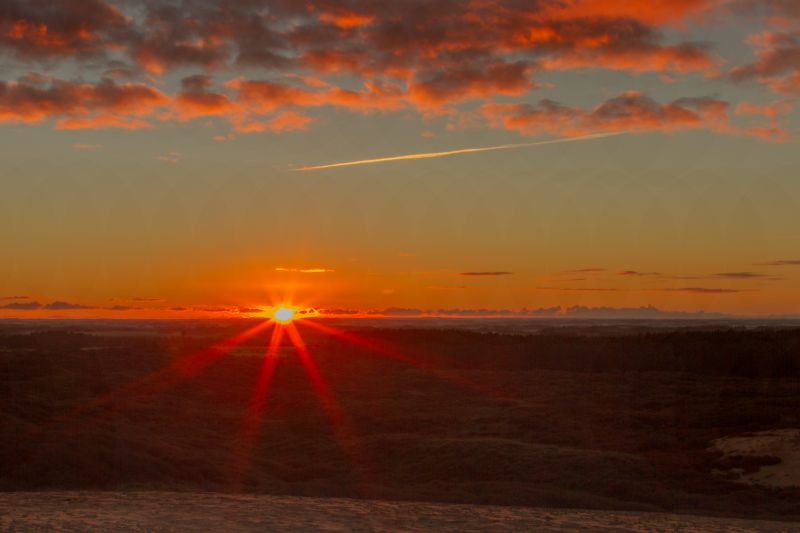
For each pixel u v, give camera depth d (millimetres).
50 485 17984
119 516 13102
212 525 12430
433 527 12797
